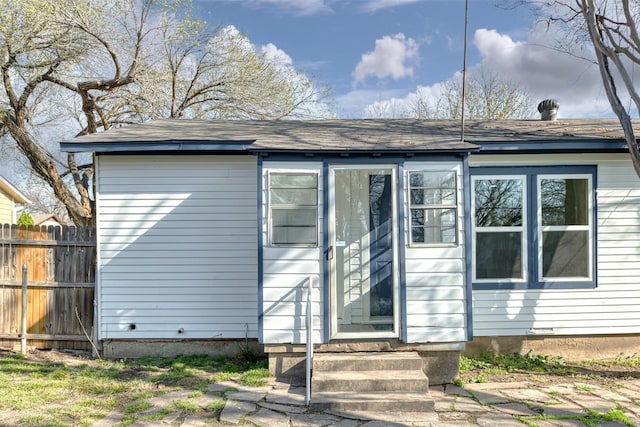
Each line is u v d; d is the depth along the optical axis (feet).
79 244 25.04
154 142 22.94
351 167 20.62
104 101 54.24
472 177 24.39
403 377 18.28
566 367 22.74
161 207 24.29
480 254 24.39
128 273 24.14
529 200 24.34
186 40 55.26
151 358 23.82
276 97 60.49
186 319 24.22
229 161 24.39
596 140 23.26
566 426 15.37
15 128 49.01
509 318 24.23
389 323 21.62
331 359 19.34
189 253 24.29
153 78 52.80
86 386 19.15
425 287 20.30
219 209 24.36
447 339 20.16
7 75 47.32
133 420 15.60
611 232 24.49
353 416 16.26
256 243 24.34
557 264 24.48
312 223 20.53
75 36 47.32
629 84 21.12
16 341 25.18
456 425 15.48
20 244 25.16
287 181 20.58
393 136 24.31
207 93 59.57
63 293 25.05
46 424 15.17
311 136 24.30
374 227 22.29
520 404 17.47
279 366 20.58
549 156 24.36
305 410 16.74
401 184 20.48
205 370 21.63
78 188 54.34
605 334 24.39
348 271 22.26
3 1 41.78
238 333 24.23
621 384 19.89
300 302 20.38
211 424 15.39
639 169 21.13
